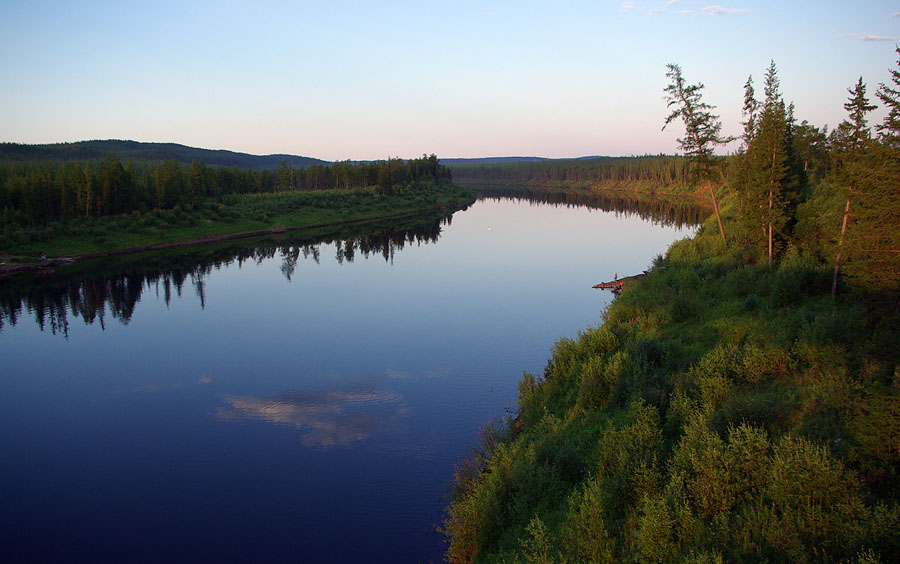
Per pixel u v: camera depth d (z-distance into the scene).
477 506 13.72
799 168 36.66
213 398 25.58
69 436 22.34
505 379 26.27
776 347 17.11
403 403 23.91
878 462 10.40
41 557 15.31
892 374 13.29
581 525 11.41
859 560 8.05
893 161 14.91
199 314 41.34
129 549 15.57
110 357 31.75
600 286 45.06
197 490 18.28
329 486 18.00
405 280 51.81
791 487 10.15
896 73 14.43
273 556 15.01
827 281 24.50
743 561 9.28
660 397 16.16
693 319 24.92
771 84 32.19
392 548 14.93
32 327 38.81
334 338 33.84
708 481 11.08
